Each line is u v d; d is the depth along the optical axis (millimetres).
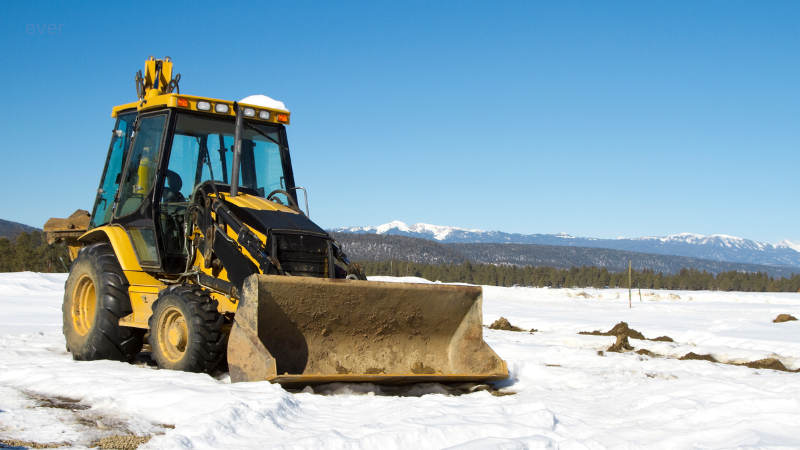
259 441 3377
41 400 4488
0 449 3342
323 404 4285
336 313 5238
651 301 30328
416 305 5527
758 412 4137
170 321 5785
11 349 7320
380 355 5492
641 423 4090
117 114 7480
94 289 6844
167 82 7535
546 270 127125
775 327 12617
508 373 5695
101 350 6441
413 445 3305
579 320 15172
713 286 121375
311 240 5617
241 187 6633
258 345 4762
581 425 3949
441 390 5461
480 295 5820
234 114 6695
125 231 6629
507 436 3502
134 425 3783
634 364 7020
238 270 5531
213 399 4090
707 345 9844
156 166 6402
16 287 17969
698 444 3531
